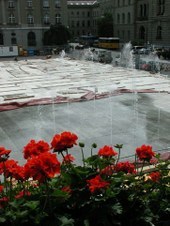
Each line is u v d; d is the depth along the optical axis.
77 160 11.23
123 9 78.06
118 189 4.30
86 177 4.25
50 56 54.81
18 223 3.69
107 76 31.22
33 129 14.98
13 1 66.62
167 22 60.28
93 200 4.02
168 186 4.79
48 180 3.96
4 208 3.92
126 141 13.08
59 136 4.38
